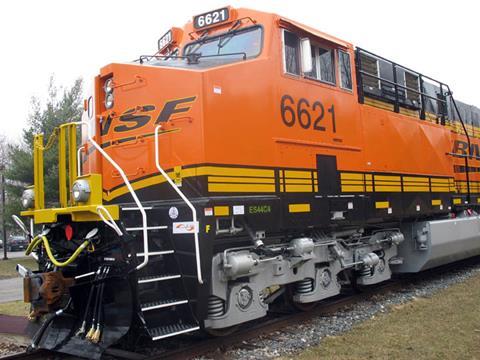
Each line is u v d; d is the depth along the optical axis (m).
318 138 6.58
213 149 5.27
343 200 6.89
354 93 7.41
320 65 6.83
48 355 5.29
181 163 5.34
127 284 4.61
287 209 5.96
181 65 5.84
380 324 6.28
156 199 5.50
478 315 6.55
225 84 5.48
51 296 4.86
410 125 8.90
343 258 7.11
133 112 5.73
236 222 5.48
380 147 7.88
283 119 6.07
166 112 5.50
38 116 24.38
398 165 8.33
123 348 5.34
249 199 5.45
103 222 4.85
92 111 6.20
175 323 4.98
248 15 6.23
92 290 4.89
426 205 9.09
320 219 6.43
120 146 5.81
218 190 5.26
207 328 5.27
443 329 5.94
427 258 8.94
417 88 9.80
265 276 5.84
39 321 5.44
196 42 6.61
